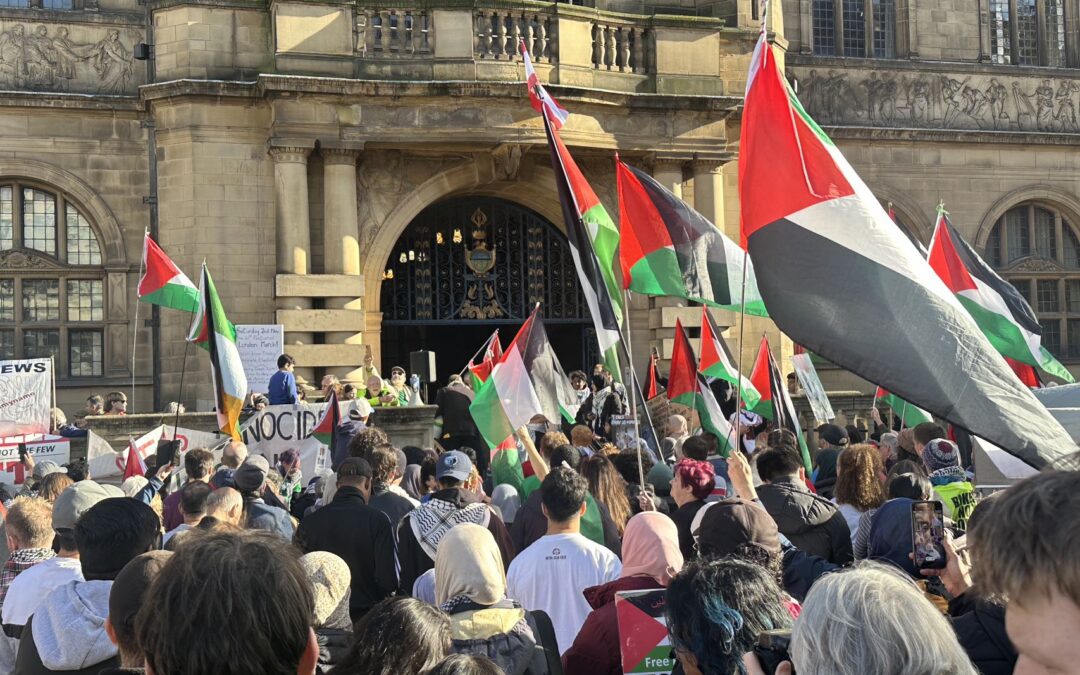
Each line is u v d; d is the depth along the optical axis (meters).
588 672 5.75
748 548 5.82
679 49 25.39
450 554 5.45
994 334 13.38
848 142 30.62
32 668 5.43
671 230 11.94
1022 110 32.25
